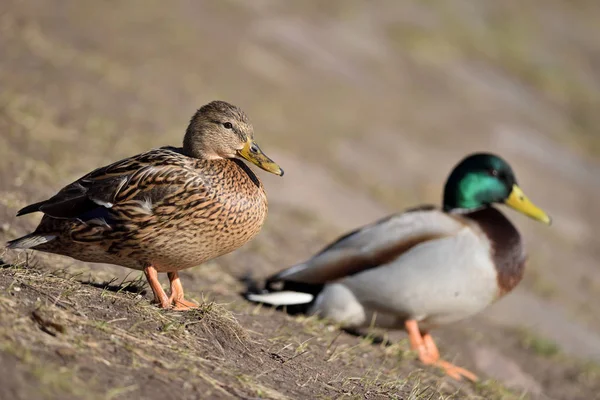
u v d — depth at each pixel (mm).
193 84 18781
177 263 7109
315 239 13969
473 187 10016
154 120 15969
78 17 20219
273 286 10375
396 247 9523
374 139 20406
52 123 13773
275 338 7723
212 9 24422
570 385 11133
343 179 17672
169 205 6773
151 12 22359
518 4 38406
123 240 6848
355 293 9641
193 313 6965
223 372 6133
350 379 7246
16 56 16531
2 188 10289
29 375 5059
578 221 20844
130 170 7004
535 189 21672
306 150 18172
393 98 23953
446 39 30812
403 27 30141
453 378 9297
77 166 12383
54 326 5750
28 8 19547
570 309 15055
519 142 24438
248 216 7121
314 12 28062
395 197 17922
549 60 34094
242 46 22547
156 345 6137
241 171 7254
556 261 17625
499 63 31234
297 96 21062
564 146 25922
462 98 26297
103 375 5434
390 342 9766
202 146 7453
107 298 6672
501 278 9531
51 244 7090
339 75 23656
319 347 8203
